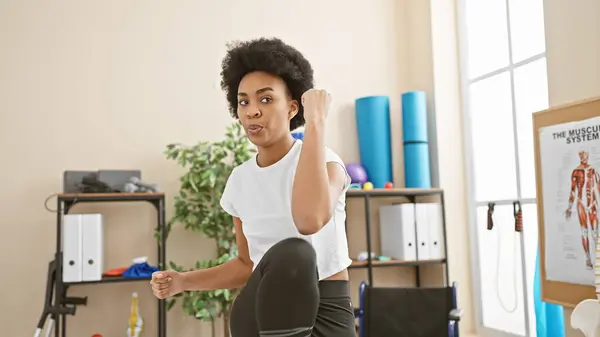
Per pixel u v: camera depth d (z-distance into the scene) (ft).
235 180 4.40
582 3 8.75
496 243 12.98
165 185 12.70
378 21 14.65
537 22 11.69
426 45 14.14
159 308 11.59
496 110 12.96
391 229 13.38
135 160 12.61
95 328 12.10
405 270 14.25
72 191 11.44
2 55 12.05
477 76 13.57
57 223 10.83
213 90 13.23
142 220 12.53
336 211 4.07
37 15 12.32
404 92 14.62
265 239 4.07
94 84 12.52
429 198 13.93
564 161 9.09
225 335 11.74
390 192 12.88
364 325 10.80
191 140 12.99
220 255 12.28
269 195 4.05
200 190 11.89
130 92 12.72
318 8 14.20
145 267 11.34
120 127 12.59
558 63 9.23
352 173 13.20
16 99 12.05
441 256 13.12
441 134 13.79
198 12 13.30
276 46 4.02
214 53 13.32
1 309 11.63
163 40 13.03
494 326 13.07
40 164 12.06
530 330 11.99
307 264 3.00
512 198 12.49
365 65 14.42
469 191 13.76
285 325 2.95
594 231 8.52
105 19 12.71
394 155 14.33
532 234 11.91
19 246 11.80
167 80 12.97
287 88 4.05
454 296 10.53
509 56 12.51
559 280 9.21
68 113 12.32
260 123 3.87
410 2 14.71
